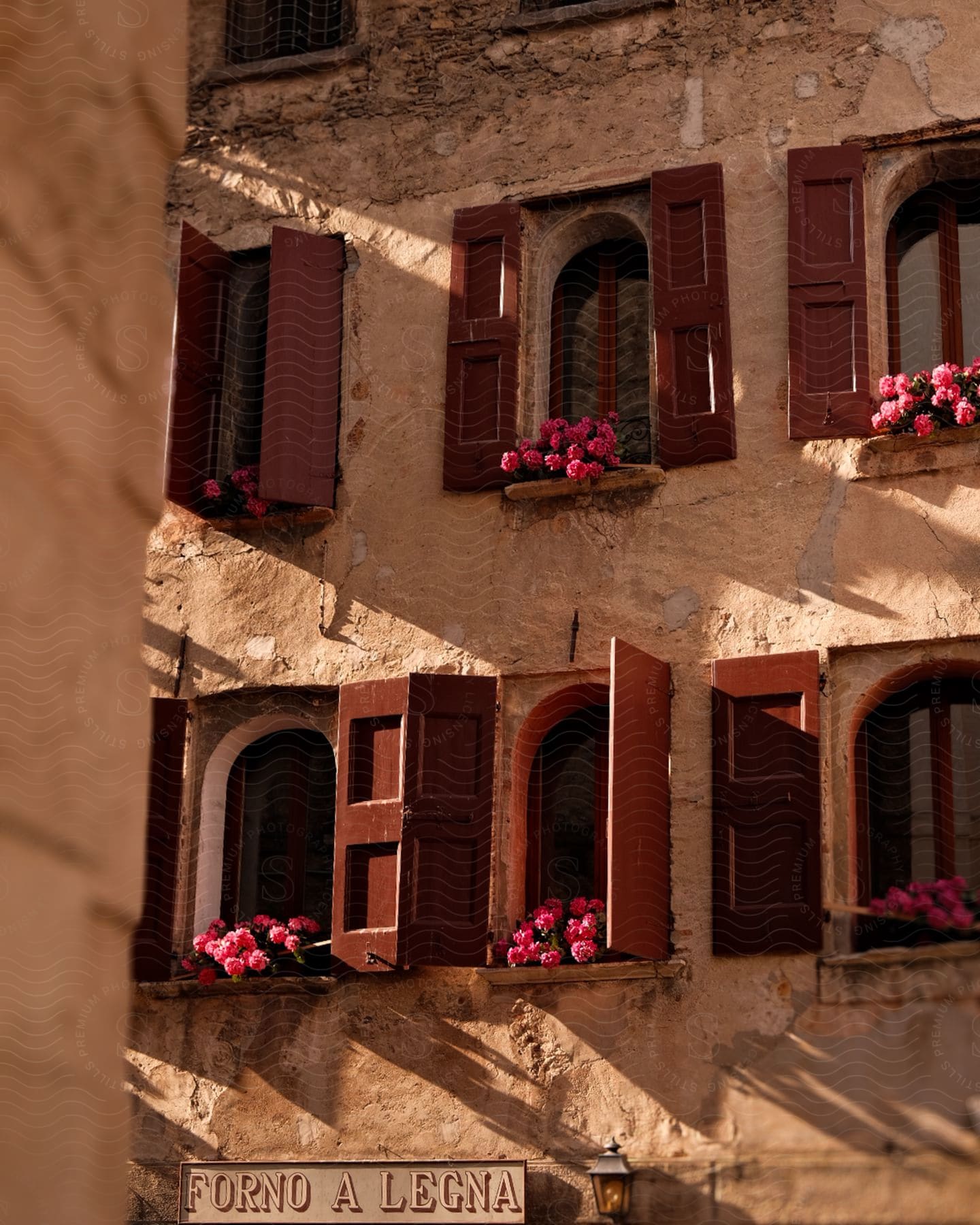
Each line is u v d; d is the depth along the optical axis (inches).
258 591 757.9
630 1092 655.1
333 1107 687.7
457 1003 684.7
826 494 693.9
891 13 740.7
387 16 817.5
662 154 756.0
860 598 679.7
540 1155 658.8
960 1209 612.1
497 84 791.7
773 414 711.1
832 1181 625.9
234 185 819.4
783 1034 644.1
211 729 753.6
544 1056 668.7
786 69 749.3
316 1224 668.1
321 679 740.0
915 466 684.7
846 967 642.8
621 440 735.1
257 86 829.8
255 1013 705.6
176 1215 687.7
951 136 719.7
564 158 770.8
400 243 786.8
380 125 805.9
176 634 762.8
